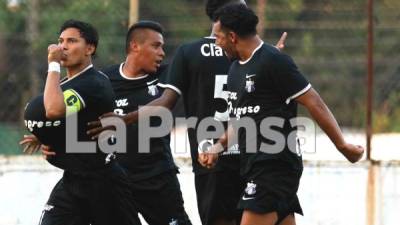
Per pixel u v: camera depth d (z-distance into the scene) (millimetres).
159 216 23484
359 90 46562
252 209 19578
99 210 20875
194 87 22031
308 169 27484
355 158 19688
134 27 23172
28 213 27500
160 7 47594
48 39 38406
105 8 37656
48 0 40938
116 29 37250
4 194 27547
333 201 27406
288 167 19688
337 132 19406
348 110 46625
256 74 19422
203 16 48000
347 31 46625
